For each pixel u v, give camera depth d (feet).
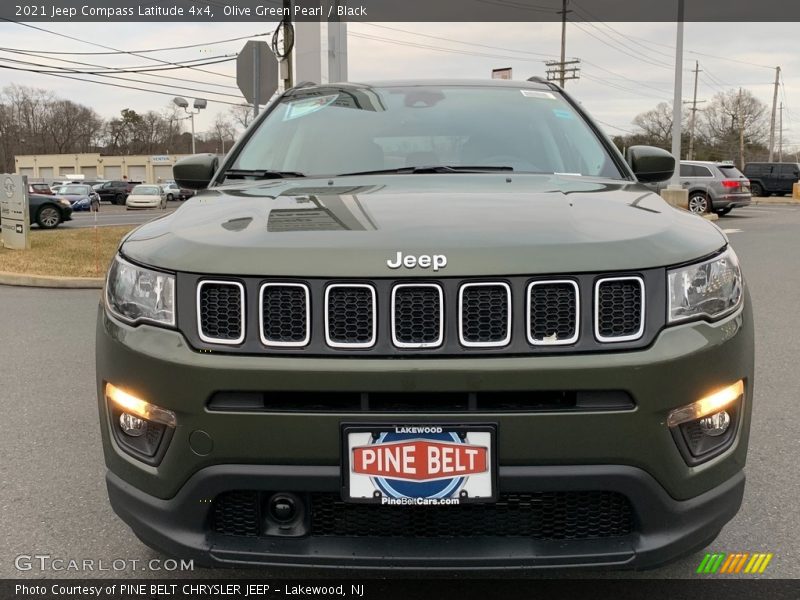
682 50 68.33
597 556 6.26
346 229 6.81
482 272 6.18
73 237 51.13
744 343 6.88
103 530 9.53
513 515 6.45
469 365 6.09
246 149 11.14
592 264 6.28
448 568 6.22
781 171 126.31
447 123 11.13
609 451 6.17
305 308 6.25
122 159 301.22
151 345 6.56
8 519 9.86
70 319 23.58
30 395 15.49
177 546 6.54
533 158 10.52
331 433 6.18
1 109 344.90
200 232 7.08
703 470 6.55
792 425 13.38
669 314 6.41
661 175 10.97
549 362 6.12
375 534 6.50
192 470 6.41
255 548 6.39
